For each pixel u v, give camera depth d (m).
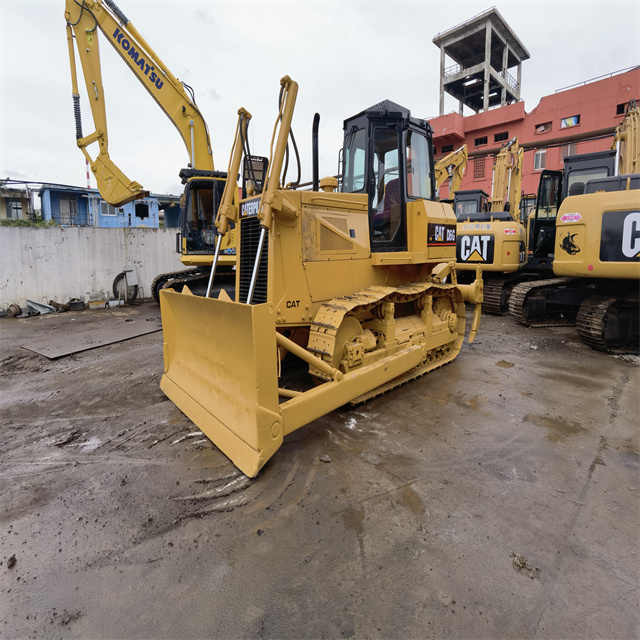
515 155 9.71
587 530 2.22
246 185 3.99
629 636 1.62
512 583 1.87
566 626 1.66
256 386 2.63
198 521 2.31
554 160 21.61
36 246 9.62
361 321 4.18
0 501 2.51
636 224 5.04
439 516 2.33
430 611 1.73
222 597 1.81
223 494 2.55
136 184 7.83
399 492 2.56
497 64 32.62
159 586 1.88
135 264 11.20
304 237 3.68
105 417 3.74
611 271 5.27
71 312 9.63
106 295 10.74
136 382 4.69
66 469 2.87
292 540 2.15
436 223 4.79
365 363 3.80
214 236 7.91
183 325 3.70
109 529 2.25
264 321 2.62
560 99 21.11
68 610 1.75
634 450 3.07
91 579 1.91
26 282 9.54
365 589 1.84
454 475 2.75
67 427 3.55
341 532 2.21
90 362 5.54
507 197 9.94
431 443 3.18
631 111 6.82
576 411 3.78
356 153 4.49
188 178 7.80
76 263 10.21
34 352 6.04
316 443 3.18
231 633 1.65
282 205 3.30
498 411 3.78
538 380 4.61
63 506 2.45
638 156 6.72
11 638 1.63
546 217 8.26
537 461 2.92
